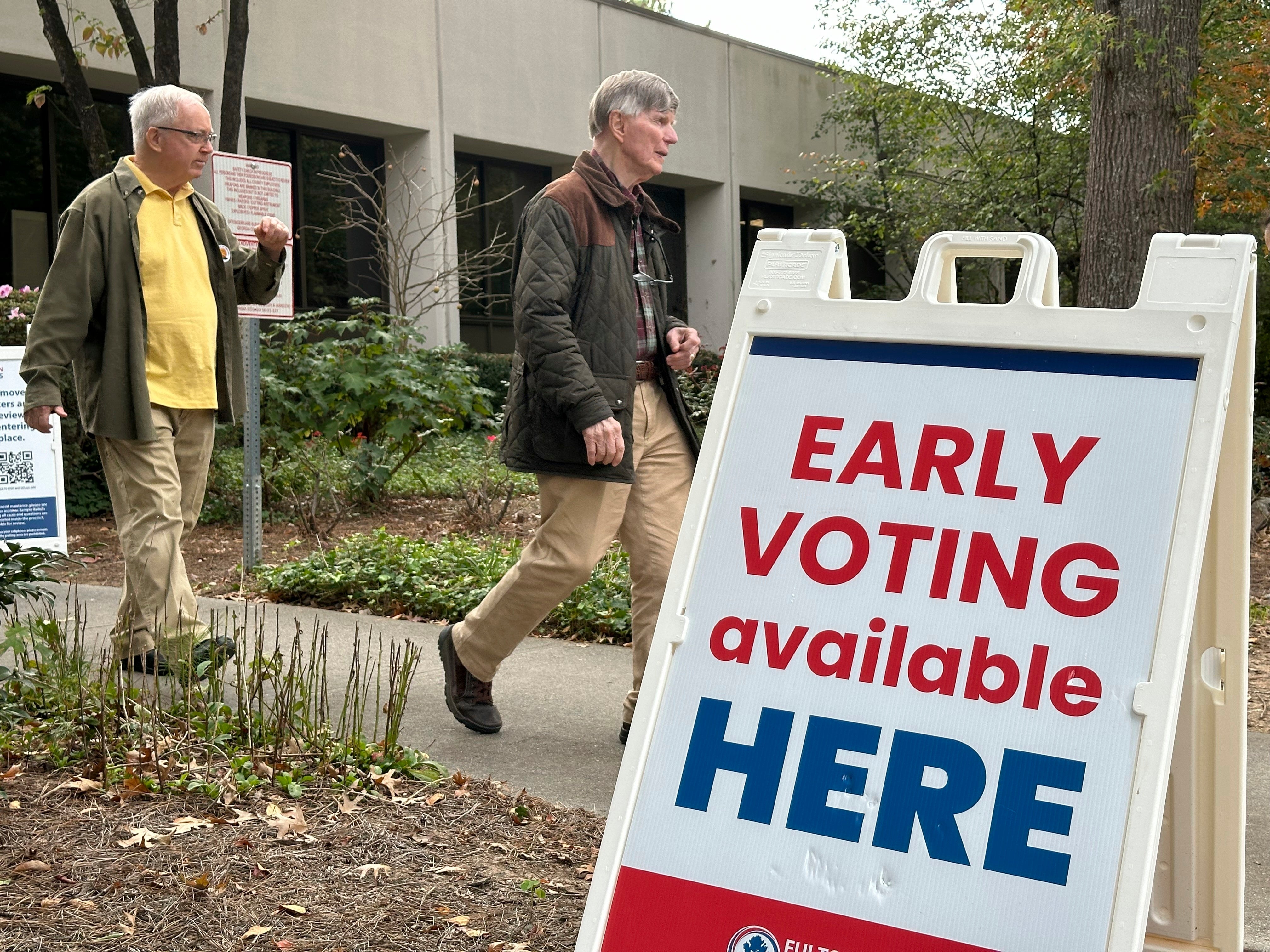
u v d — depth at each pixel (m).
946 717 1.94
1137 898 1.73
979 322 2.10
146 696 4.07
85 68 13.63
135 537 4.54
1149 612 1.86
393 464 12.30
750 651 2.09
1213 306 1.94
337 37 16.27
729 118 22.86
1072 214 17.95
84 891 2.82
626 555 6.84
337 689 4.75
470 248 19.75
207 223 4.78
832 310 2.22
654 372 3.99
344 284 17.67
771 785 2.01
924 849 1.88
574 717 4.48
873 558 2.07
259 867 2.98
